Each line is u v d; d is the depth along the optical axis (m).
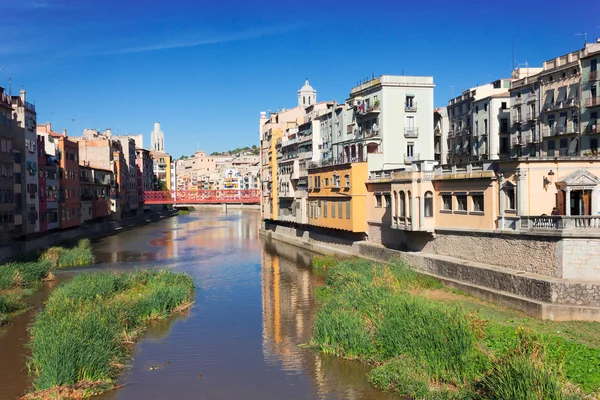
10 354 28.16
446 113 93.44
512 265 35.75
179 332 32.31
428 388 21.95
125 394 23.17
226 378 24.83
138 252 70.62
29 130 67.44
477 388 20.97
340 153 72.06
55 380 23.12
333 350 27.53
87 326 26.86
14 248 57.84
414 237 47.53
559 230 31.66
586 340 26.06
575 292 29.72
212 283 48.16
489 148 77.75
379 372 24.03
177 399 22.66
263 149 103.75
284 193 83.62
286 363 26.62
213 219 144.38
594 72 59.50
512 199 36.72
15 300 38.81
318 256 61.28
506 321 29.58
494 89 82.81
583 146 61.19
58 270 54.91
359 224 57.72
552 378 18.69
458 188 41.75
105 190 109.62
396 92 65.62
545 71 67.94
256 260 62.72
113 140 124.69
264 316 35.81
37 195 70.06
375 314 29.20
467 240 40.59
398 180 47.06
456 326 24.22
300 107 99.69
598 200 35.53
